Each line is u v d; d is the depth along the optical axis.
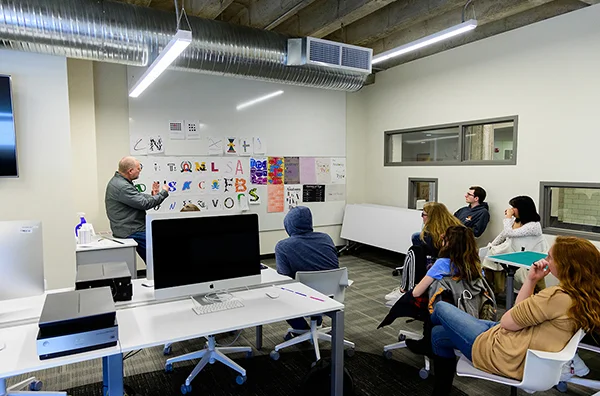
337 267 3.01
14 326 1.85
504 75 4.59
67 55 3.51
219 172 5.52
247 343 3.23
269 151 5.90
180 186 5.26
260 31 4.32
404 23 4.27
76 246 3.63
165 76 5.11
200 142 5.38
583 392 2.57
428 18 4.40
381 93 6.37
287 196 6.09
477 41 4.87
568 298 1.76
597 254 1.77
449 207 5.33
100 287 1.98
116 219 4.05
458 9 4.41
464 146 5.14
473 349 1.98
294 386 2.61
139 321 1.92
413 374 2.78
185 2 4.11
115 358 1.66
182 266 2.12
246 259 2.31
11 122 3.33
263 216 5.90
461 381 2.70
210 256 2.20
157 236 2.06
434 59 5.43
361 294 4.52
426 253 2.83
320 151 6.36
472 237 2.46
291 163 6.11
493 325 2.13
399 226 5.55
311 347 3.16
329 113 6.41
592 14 3.79
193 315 2.00
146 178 5.05
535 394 2.55
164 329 1.82
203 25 3.99
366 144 6.74
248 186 5.75
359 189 6.80
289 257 2.86
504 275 3.96
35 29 3.22
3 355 1.56
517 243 3.83
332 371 2.19
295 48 4.34
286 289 2.46
